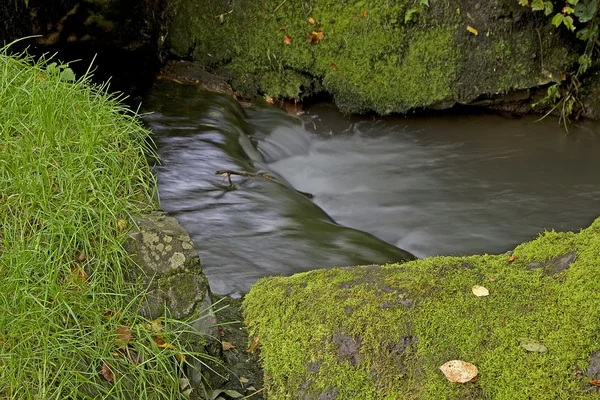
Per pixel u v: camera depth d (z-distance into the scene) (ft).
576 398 6.49
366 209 19.26
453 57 24.39
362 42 24.57
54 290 7.94
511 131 25.00
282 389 7.82
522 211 19.31
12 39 22.07
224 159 18.33
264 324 8.44
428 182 21.17
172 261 8.64
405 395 7.06
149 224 9.06
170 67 26.37
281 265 12.60
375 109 25.25
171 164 17.43
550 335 7.00
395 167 22.35
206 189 16.15
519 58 24.45
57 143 9.84
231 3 25.50
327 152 23.43
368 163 22.61
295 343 7.91
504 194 20.36
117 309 8.25
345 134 24.82
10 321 7.55
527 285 7.61
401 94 24.89
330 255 13.43
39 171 9.16
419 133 24.97
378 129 25.23
